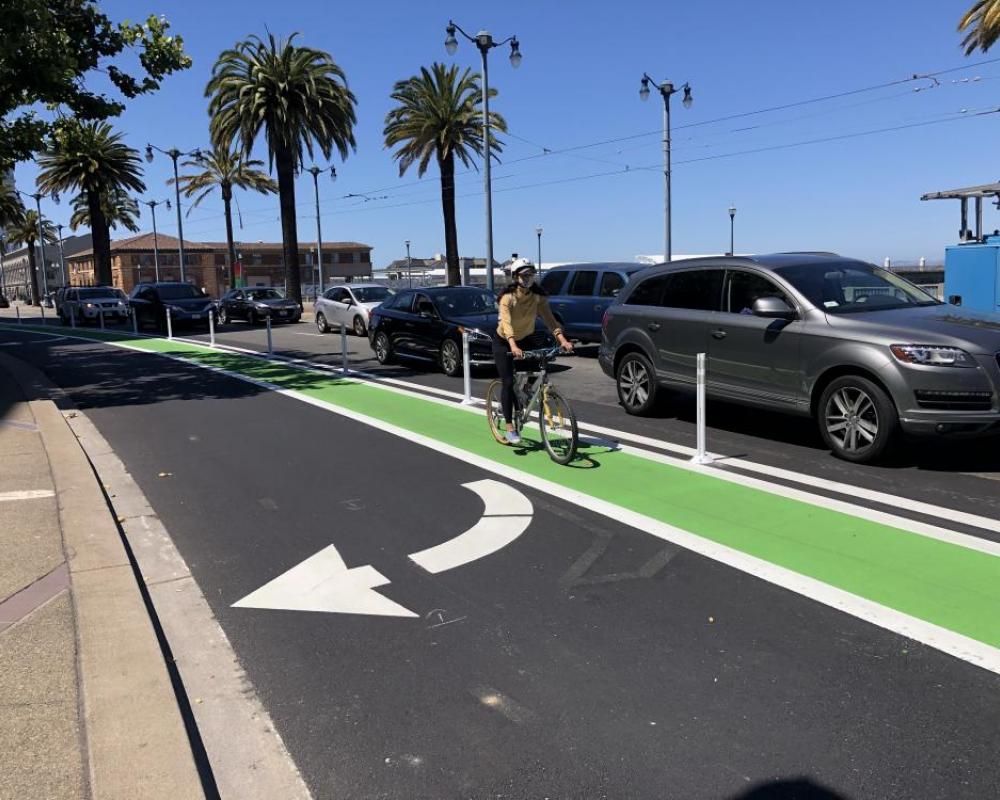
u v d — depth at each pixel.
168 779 2.75
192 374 14.55
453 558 4.95
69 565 4.73
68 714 3.15
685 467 6.96
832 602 4.16
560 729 3.13
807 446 7.64
